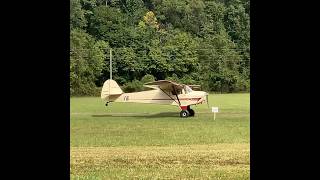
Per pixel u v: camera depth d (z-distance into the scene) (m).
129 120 32.44
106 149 17.34
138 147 18.12
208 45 95.81
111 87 41.66
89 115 37.94
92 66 87.75
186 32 101.12
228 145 18.64
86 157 14.69
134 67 91.50
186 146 18.39
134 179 11.06
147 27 96.38
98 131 24.91
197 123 29.66
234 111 41.56
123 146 18.62
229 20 102.69
